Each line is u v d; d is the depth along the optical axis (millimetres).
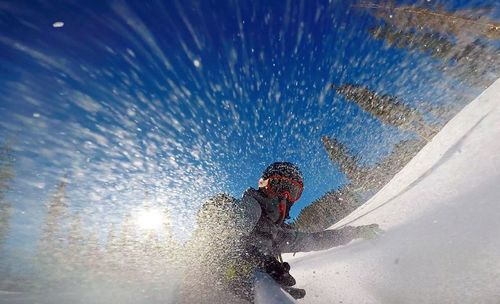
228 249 1814
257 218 1952
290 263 2992
